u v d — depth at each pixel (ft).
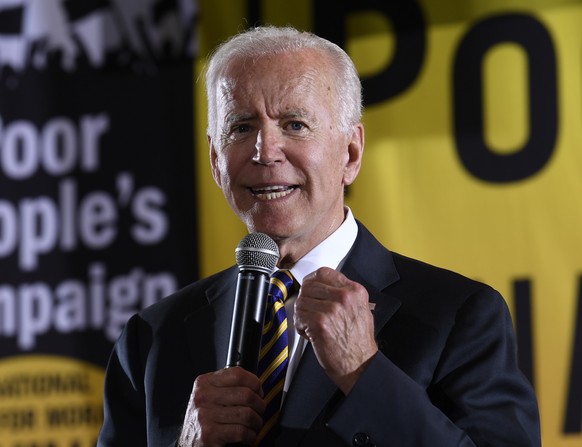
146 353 22.65
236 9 42.96
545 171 39.91
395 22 41.52
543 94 40.16
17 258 42.91
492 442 19.36
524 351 39.32
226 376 18.37
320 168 20.58
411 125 40.98
